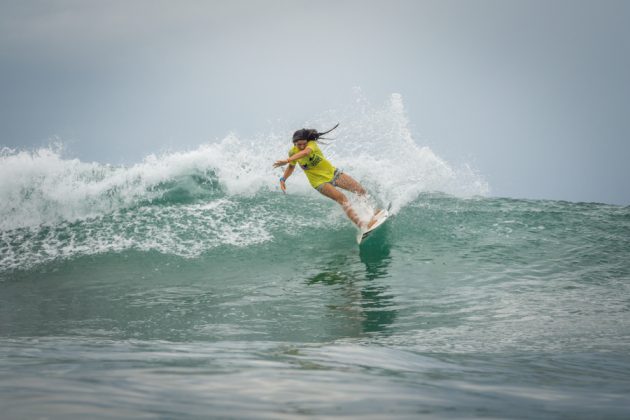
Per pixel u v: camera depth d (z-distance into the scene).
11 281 25.36
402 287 22.28
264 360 7.44
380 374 6.59
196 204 33.91
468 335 15.80
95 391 4.50
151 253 28.12
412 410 4.36
